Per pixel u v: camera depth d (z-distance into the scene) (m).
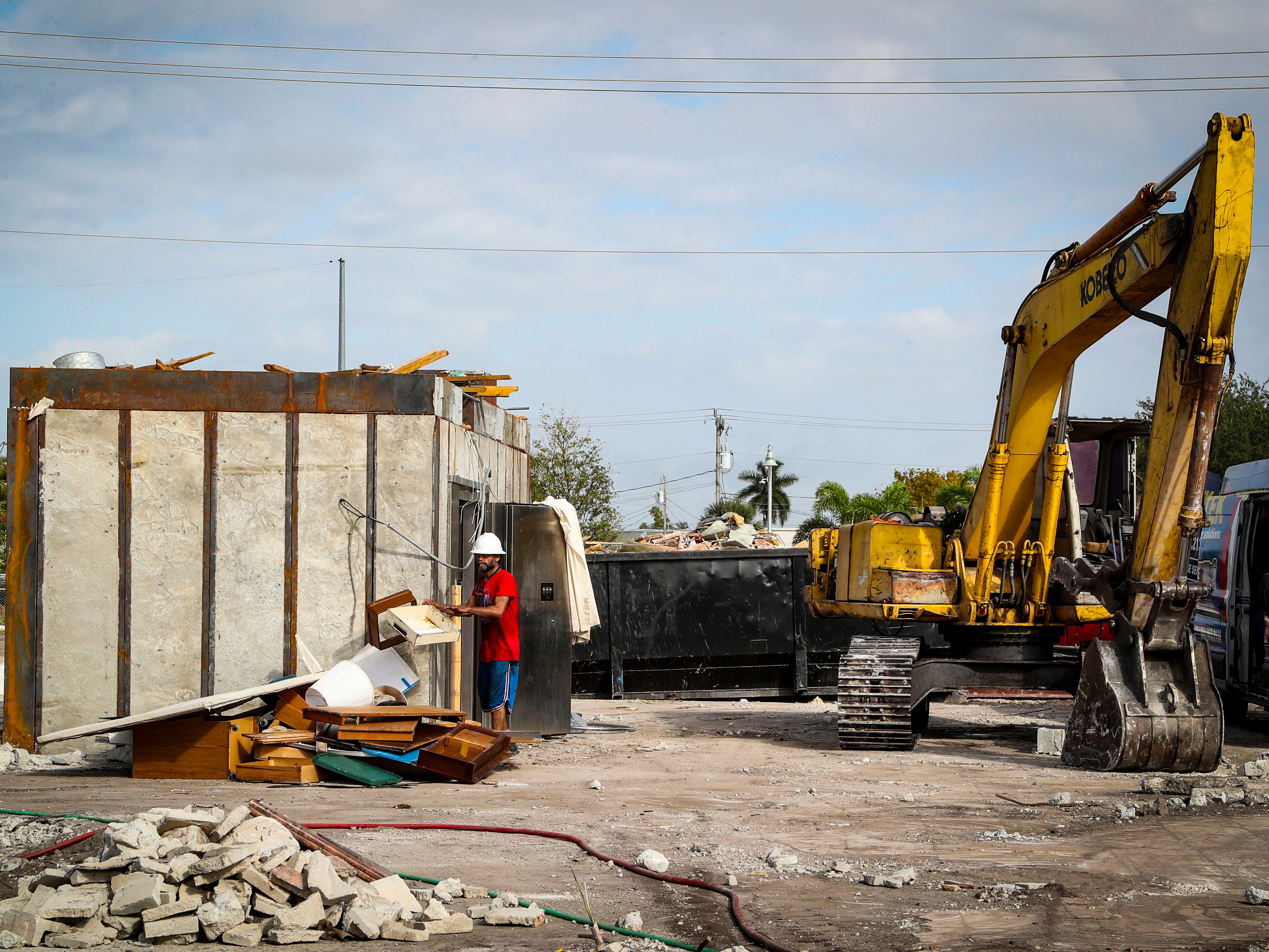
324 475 10.52
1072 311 10.66
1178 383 9.34
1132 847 6.29
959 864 5.85
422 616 9.74
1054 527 11.41
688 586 18.30
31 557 10.38
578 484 40.47
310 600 10.42
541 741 11.46
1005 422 11.72
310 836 5.25
